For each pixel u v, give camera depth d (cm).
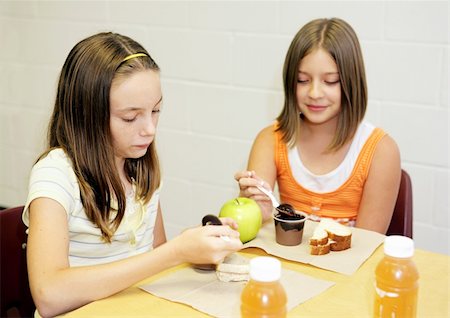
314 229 138
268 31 210
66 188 126
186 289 112
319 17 200
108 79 122
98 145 128
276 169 173
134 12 233
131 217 141
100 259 138
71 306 112
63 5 246
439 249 202
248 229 131
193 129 234
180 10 223
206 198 238
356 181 164
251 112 220
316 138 168
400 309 96
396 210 165
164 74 234
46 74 257
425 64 189
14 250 143
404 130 197
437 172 196
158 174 146
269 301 88
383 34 192
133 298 110
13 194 281
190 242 113
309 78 158
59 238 119
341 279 116
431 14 184
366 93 164
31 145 269
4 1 258
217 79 224
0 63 268
